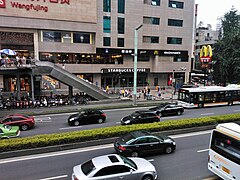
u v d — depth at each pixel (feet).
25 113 81.92
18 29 120.98
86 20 132.36
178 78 168.76
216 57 154.81
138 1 145.89
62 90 135.33
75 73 137.69
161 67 158.92
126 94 124.47
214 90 101.19
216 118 63.62
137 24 147.43
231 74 153.28
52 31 128.67
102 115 71.56
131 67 152.56
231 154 30.60
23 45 125.29
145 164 33.63
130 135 43.60
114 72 145.89
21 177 34.99
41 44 127.24
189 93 96.22
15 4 116.47
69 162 40.45
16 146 43.47
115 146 42.83
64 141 46.93
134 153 41.22
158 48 156.56
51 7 123.65
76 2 128.77
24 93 123.24
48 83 127.03
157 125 55.93
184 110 92.94
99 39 138.21
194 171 36.78
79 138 48.08
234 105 106.73
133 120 64.44
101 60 144.25
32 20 120.78
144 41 152.97
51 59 132.05
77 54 137.69
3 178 34.65
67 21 128.16
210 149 34.22
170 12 157.48
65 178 34.71
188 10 163.02
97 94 103.30
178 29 161.68
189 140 52.16
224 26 229.66
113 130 51.75
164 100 113.70
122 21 143.02
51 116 81.05
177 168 37.81
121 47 144.56
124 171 30.68
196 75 208.23
